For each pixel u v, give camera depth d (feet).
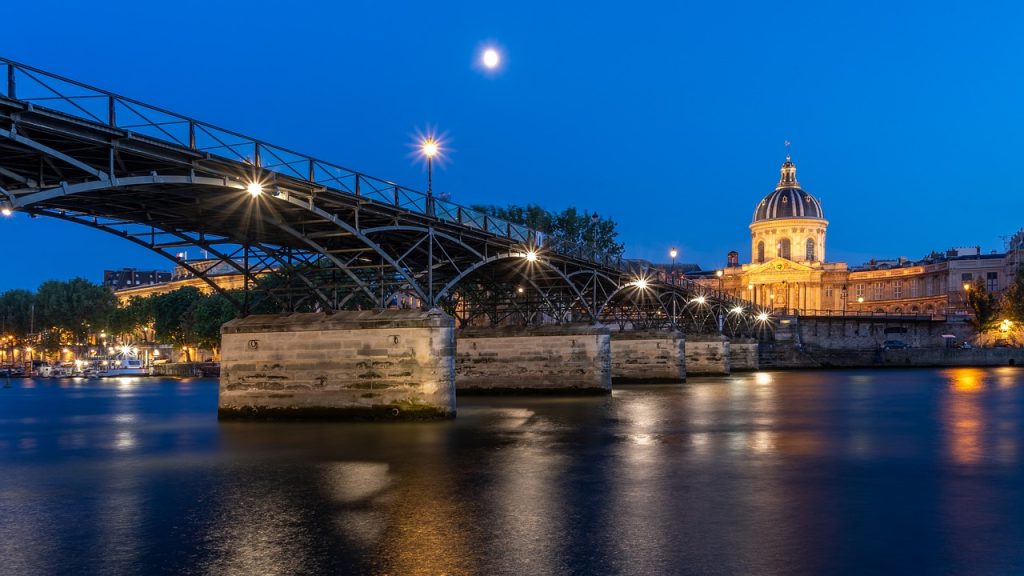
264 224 99.45
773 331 408.87
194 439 94.38
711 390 189.06
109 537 48.98
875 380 241.55
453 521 51.60
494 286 163.12
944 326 406.82
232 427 103.24
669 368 219.82
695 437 94.58
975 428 104.63
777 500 57.82
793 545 45.78
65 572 42.11
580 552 44.37
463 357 163.53
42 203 80.07
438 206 111.96
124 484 67.15
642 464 74.02
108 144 65.51
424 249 120.37
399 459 77.00
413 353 103.24
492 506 55.98
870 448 85.15
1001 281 473.67
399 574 40.68
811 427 105.70
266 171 81.51
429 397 103.04
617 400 151.84
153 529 50.83
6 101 56.70
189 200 86.12
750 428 104.53
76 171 72.28
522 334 161.48
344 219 99.81
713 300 266.98
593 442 89.56
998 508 55.16
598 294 194.08
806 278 584.40
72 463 80.33
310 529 49.93
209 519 53.21
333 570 41.50
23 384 318.45
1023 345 376.68
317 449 83.35
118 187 71.31
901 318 408.26
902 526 50.14
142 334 493.77
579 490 61.62
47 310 425.28
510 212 298.35
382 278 107.24
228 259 105.70
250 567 42.27
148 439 100.07
